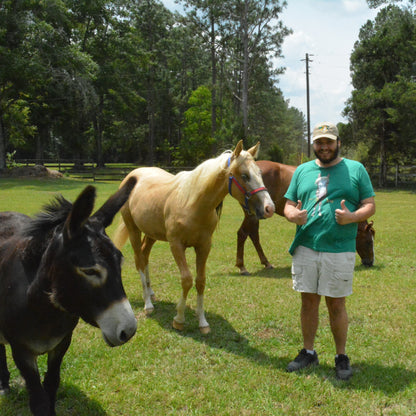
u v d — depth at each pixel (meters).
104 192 18.77
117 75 35.75
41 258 2.38
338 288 3.20
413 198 19.66
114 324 2.13
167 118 48.84
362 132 27.38
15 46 26.84
